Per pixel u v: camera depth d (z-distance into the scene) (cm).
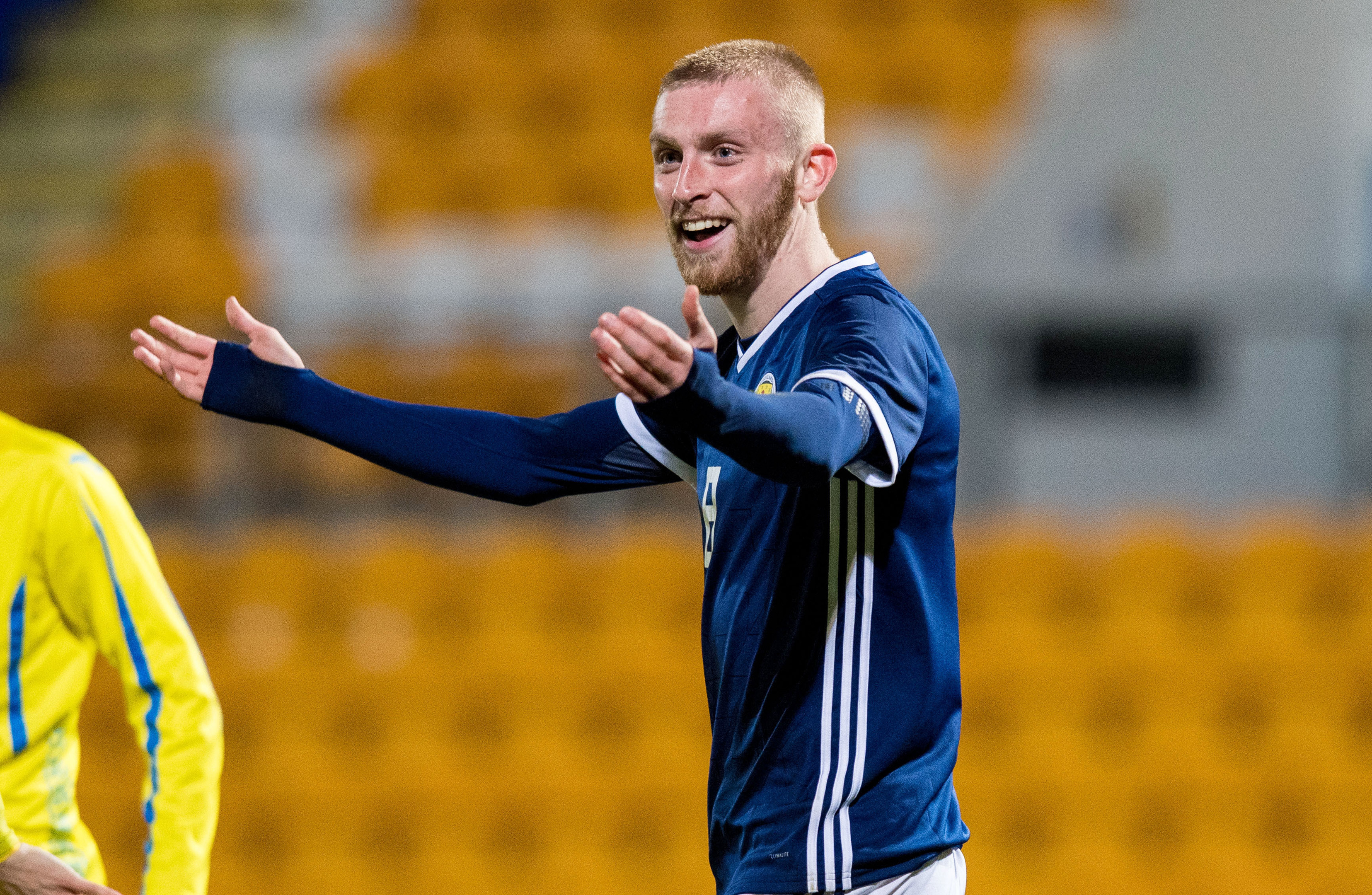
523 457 686
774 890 629
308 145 3709
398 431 671
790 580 634
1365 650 2323
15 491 742
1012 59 3534
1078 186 2720
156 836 730
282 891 2166
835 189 3225
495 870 2159
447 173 3462
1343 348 2581
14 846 691
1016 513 2661
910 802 628
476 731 2338
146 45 4244
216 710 759
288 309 3119
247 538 2708
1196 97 2678
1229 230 2678
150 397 2897
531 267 3106
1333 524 2536
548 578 2511
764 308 650
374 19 4225
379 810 2222
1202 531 2527
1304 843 2173
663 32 3981
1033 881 2097
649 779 2223
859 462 573
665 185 642
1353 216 2631
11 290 3422
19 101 4116
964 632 2370
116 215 3662
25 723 746
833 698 627
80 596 750
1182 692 2284
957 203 3089
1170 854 2153
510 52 3956
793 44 3759
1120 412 2661
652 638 2442
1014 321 2647
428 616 2503
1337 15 2622
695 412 503
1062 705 2281
